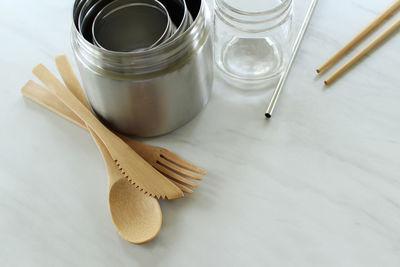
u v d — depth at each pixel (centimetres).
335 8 80
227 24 71
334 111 71
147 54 57
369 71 74
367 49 75
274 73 74
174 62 59
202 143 70
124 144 66
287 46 75
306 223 63
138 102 62
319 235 62
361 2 80
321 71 75
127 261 62
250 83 75
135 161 65
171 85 61
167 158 68
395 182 65
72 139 72
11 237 65
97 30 66
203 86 67
